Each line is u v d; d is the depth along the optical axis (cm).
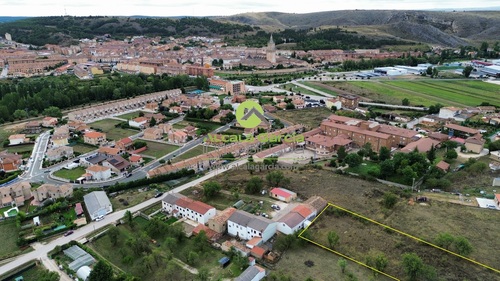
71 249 12206
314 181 17000
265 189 16338
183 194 16162
